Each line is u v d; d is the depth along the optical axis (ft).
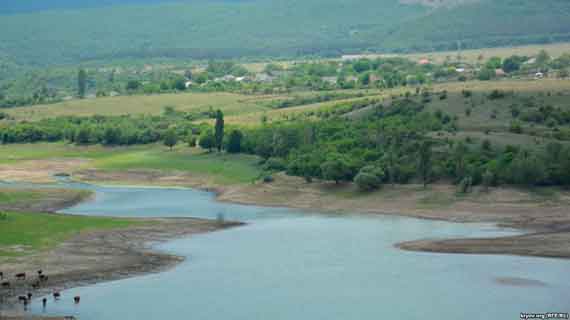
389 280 499.10
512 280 493.77
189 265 547.08
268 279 506.89
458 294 469.57
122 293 485.97
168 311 451.12
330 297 467.93
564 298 458.91
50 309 457.68
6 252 581.94
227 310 450.30
